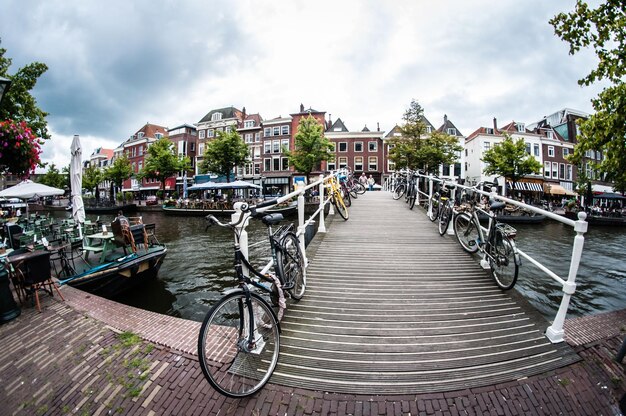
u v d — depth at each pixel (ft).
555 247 41.34
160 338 9.46
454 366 7.82
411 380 7.32
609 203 120.67
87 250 23.08
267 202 9.36
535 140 117.50
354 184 47.39
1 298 12.07
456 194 21.09
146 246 23.99
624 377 7.59
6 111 34.14
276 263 9.42
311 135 91.40
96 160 220.84
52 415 7.21
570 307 20.40
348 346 8.59
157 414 6.77
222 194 121.80
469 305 11.00
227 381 7.29
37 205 149.69
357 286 12.49
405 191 37.83
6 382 8.57
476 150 117.60
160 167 110.42
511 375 7.55
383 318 10.09
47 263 13.99
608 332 9.32
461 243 17.48
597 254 37.19
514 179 88.84
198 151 144.97
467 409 6.61
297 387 7.13
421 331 9.36
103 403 7.29
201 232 55.06
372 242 18.66
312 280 13.08
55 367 8.84
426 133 91.81
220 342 8.75
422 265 14.78
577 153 17.04
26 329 11.39
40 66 37.37
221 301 6.62
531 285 24.71
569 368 7.85
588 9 13.24
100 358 8.85
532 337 9.09
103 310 12.25
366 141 119.44
